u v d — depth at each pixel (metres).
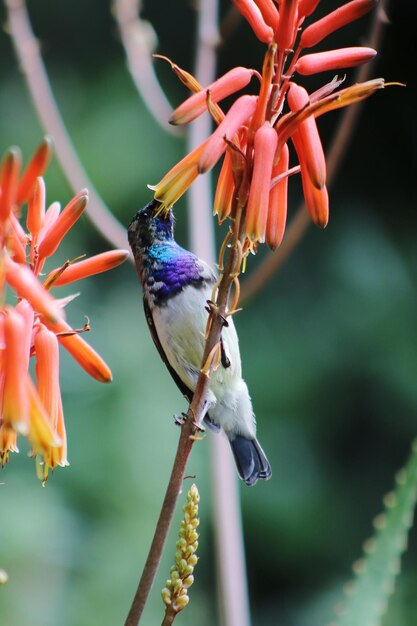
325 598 12.85
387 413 13.44
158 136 13.47
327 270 13.89
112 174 13.11
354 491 13.36
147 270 6.61
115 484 11.48
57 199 12.27
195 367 6.60
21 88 13.99
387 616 6.59
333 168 7.79
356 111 7.76
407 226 14.98
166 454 11.72
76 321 12.23
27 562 10.78
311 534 13.16
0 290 3.09
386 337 13.49
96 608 10.87
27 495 11.18
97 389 11.86
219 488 7.40
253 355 13.35
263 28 3.68
